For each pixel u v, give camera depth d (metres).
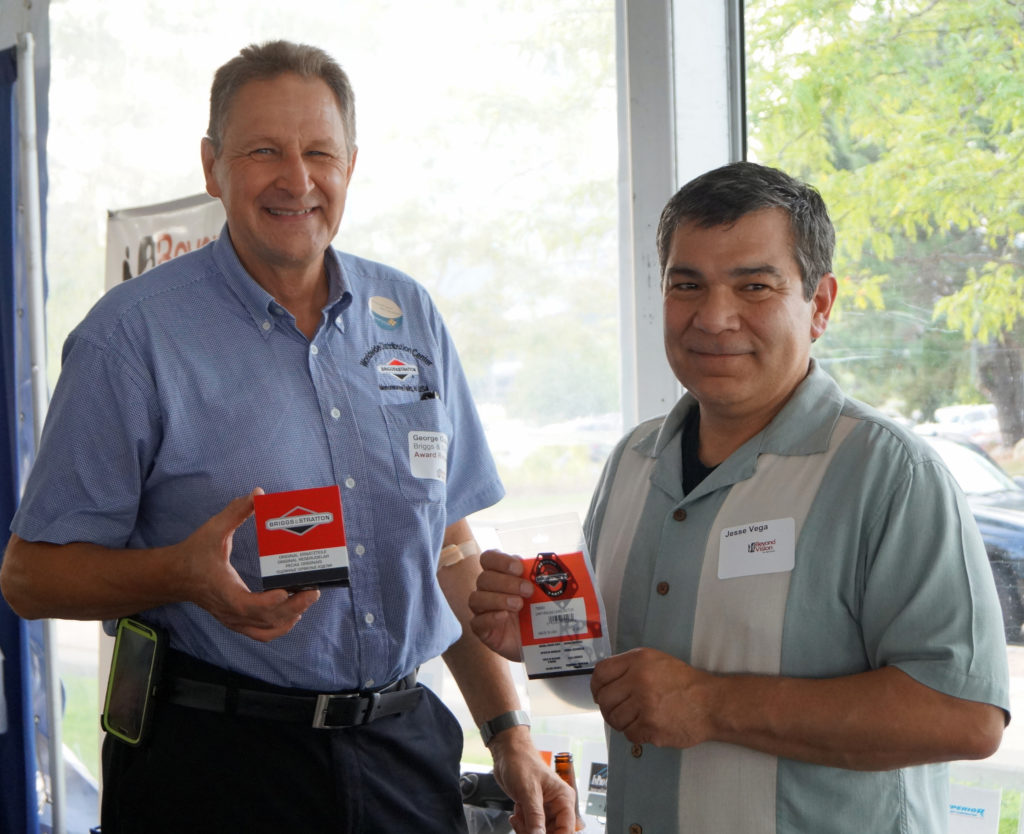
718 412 1.40
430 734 1.70
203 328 1.58
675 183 2.29
